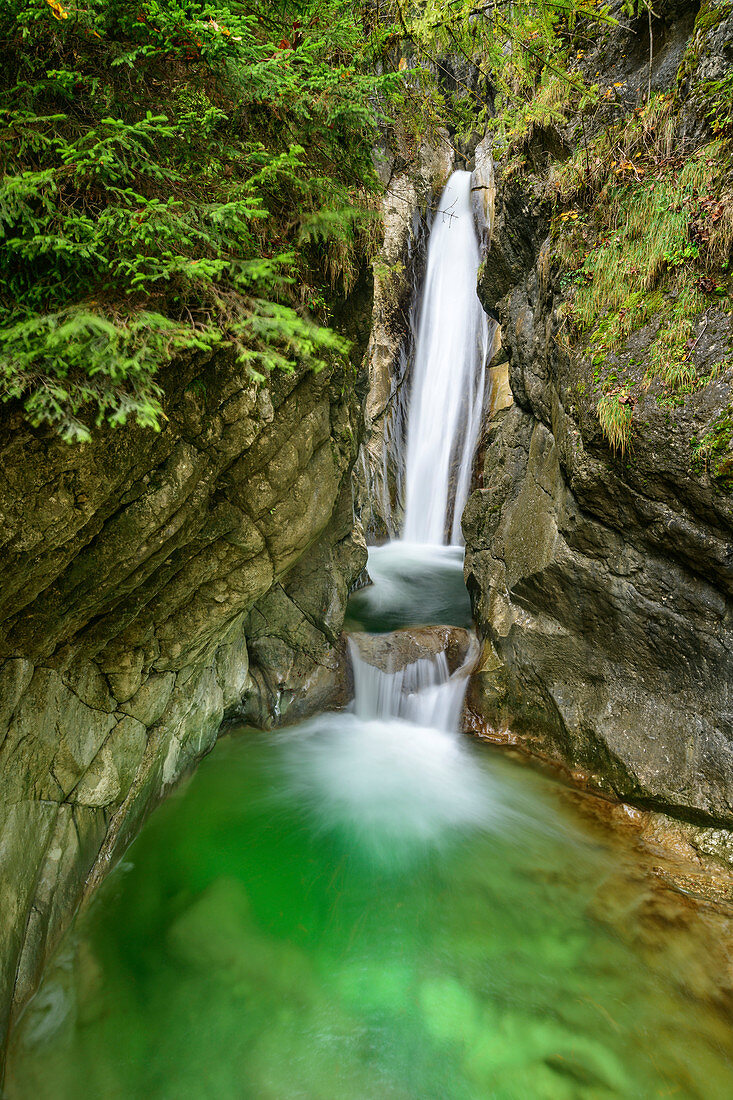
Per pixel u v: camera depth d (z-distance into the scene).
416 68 3.90
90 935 3.59
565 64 5.68
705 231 4.27
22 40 2.08
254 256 2.93
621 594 4.99
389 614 8.29
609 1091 2.95
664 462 4.29
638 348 4.54
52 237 2.00
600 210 5.20
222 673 5.51
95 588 2.99
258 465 3.85
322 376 4.22
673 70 4.88
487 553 7.46
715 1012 3.35
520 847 4.72
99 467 2.53
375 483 13.19
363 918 4.02
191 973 3.52
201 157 2.62
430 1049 3.16
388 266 5.37
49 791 3.22
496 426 10.05
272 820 4.95
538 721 6.03
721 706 4.48
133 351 2.23
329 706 6.70
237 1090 2.93
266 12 2.81
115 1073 2.95
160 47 2.29
